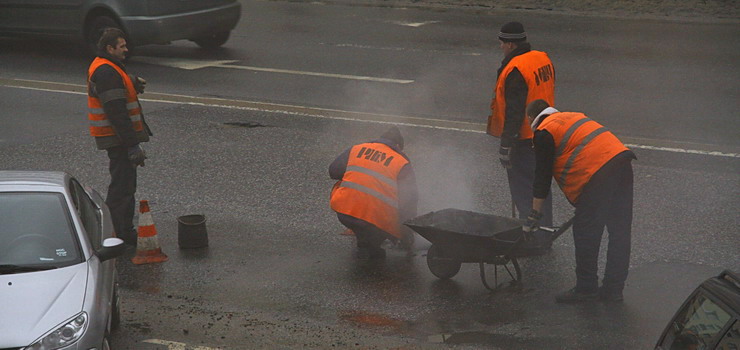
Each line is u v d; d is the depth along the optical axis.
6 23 66.75
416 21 76.94
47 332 21.08
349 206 30.89
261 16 81.56
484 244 27.69
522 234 27.53
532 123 28.23
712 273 29.09
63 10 64.31
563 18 76.50
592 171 26.47
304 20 78.94
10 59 65.69
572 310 26.97
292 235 33.94
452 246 28.34
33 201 24.92
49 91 56.34
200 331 26.38
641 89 53.03
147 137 33.69
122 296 29.14
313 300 28.45
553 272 30.00
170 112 50.78
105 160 43.12
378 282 29.70
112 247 24.31
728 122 46.28
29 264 23.25
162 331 26.39
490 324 26.31
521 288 28.81
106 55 32.19
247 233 34.22
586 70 58.00
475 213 29.53
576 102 50.50
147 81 57.91
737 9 75.81
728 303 15.16
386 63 61.62
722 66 58.06
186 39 65.12
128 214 33.50
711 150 41.97
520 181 32.16
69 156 43.62
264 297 28.78
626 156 26.50
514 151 31.80
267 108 51.31
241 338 25.84
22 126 48.78
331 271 30.66
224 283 29.94
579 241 27.14
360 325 26.58
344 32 73.00
